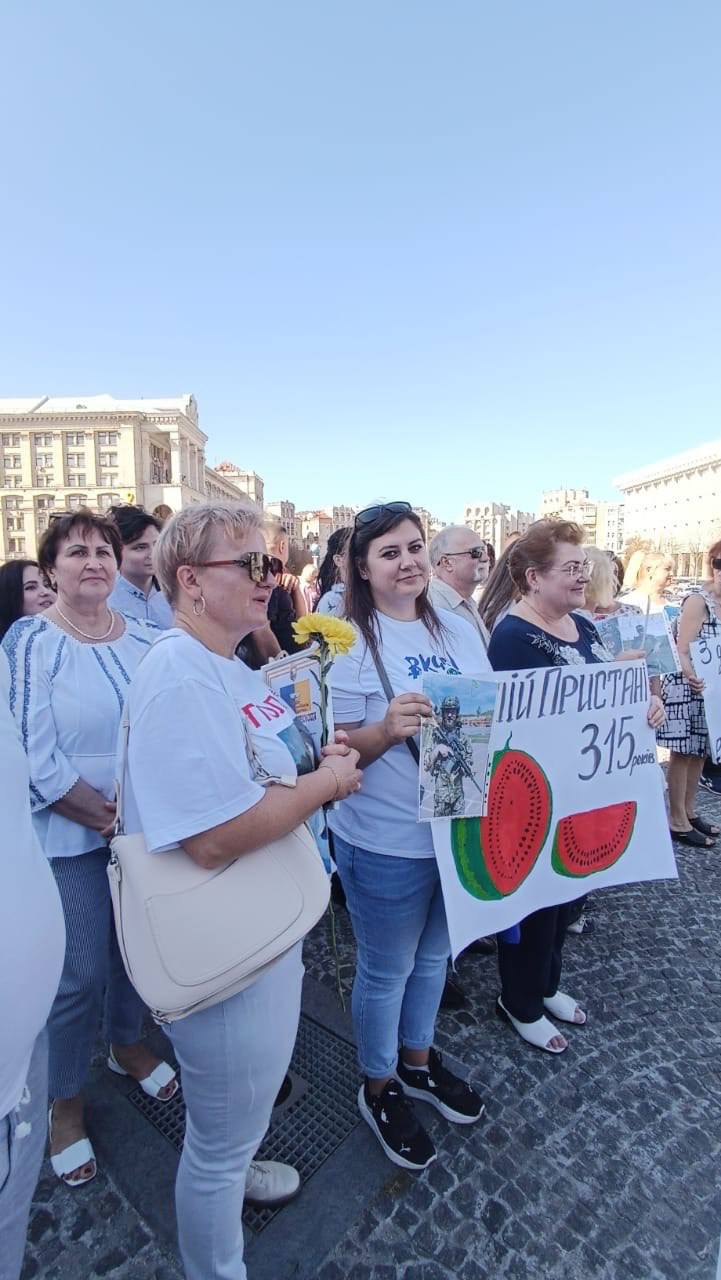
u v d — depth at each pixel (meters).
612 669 2.19
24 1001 0.94
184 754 1.08
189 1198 1.24
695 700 3.76
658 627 2.54
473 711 1.74
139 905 1.10
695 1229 1.58
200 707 1.10
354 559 1.77
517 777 1.94
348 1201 1.63
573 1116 1.91
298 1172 1.69
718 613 3.60
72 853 1.70
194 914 1.08
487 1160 1.76
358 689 1.70
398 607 1.81
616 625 2.62
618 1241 1.55
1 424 66.31
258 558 1.20
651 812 2.38
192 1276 1.29
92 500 67.06
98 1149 1.78
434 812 1.69
